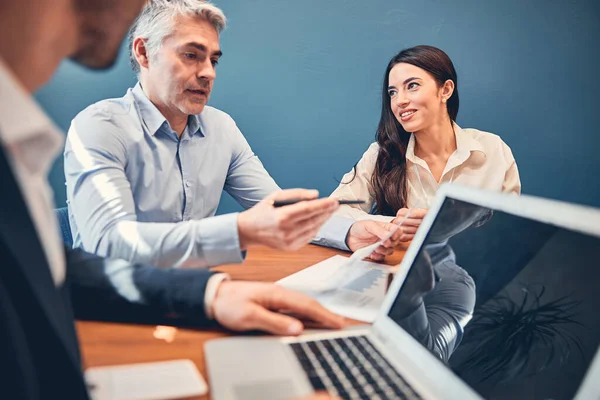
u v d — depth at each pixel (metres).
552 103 2.85
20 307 0.35
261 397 0.51
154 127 1.46
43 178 0.43
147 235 0.96
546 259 0.53
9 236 0.33
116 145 1.37
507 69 2.78
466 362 0.55
